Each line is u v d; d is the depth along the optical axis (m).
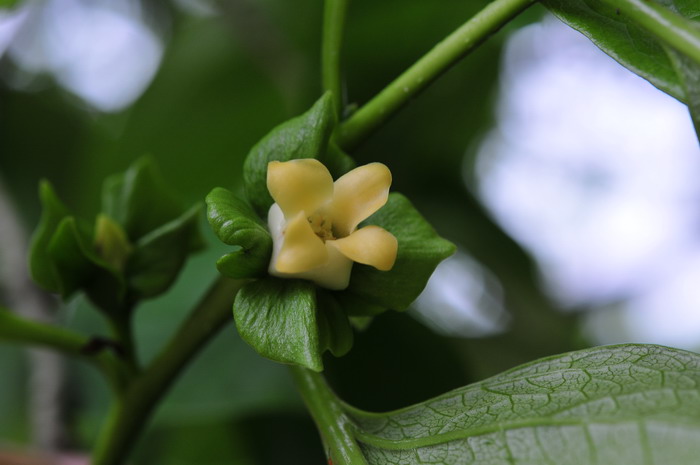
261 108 0.36
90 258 0.24
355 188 0.21
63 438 0.31
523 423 0.20
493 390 0.22
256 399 0.29
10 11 0.31
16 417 0.35
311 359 0.20
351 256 0.20
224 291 0.24
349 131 0.22
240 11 0.36
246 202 0.22
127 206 0.25
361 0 0.31
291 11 0.35
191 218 0.24
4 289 0.33
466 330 0.36
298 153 0.21
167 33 0.42
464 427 0.21
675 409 0.20
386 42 0.32
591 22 0.22
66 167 0.39
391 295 0.21
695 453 0.19
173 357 0.24
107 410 0.31
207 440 0.32
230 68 0.36
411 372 0.29
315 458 0.30
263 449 0.31
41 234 0.24
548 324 0.38
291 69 0.35
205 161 0.36
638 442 0.20
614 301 0.40
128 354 0.25
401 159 0.35
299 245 0.20
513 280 0.37
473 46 0.22
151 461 0.33
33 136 0.39
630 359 0.21
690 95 0.21
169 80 0.36
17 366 0.35
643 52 0.21
